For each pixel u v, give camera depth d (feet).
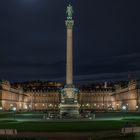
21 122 261.24
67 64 371.56
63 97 366.63
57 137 151.53
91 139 141.79
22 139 138.10
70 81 370.12
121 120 280.51
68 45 373.61
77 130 181.88
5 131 153.17
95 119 304.09
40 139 142.61
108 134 161.48
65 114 351.46
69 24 376.68
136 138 141.69
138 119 297.12
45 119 308.81
